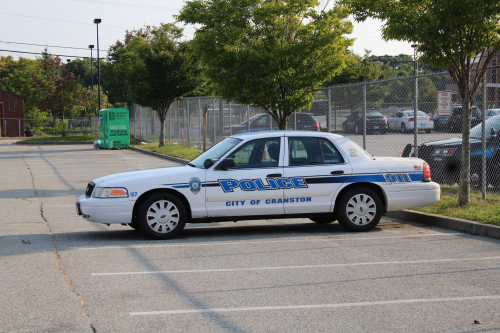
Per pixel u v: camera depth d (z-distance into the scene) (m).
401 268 6.30
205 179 8.09
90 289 5.45
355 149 8.70
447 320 4.55
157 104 30.14
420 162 8.88
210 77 15.61
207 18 14.91
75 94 56.31
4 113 51.38
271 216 8.32
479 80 9.38
